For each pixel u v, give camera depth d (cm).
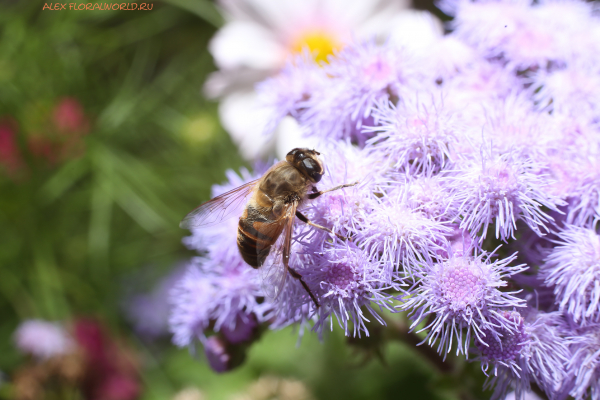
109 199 24
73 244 24
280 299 16
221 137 24
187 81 25
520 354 15
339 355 22
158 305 25
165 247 25
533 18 18
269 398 21
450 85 17
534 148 16
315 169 16
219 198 17
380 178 16
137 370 23
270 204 16
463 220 15
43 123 23
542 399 16
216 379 22
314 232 16
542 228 16
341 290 15
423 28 20
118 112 24
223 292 17
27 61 23
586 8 18
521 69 18
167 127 25
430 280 15
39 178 23
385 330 17
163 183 24
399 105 16
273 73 22
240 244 16
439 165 16
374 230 15
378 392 22
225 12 22
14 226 24
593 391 16
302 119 17
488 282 15
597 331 16
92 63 24
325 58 21
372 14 21
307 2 21
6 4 24
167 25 25
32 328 22
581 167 16
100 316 23
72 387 21
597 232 16
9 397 21
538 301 16
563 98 17
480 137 16
